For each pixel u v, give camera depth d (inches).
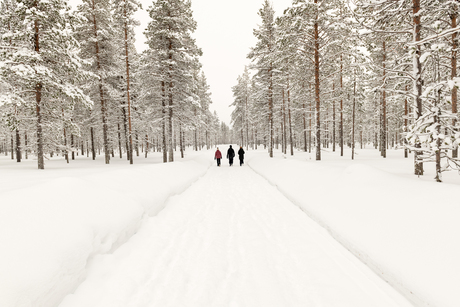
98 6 675.4
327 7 426.6
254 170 566.3
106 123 719.7
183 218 209.0
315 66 461.1
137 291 104.7
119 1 627.8
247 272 122.6
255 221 201.3
